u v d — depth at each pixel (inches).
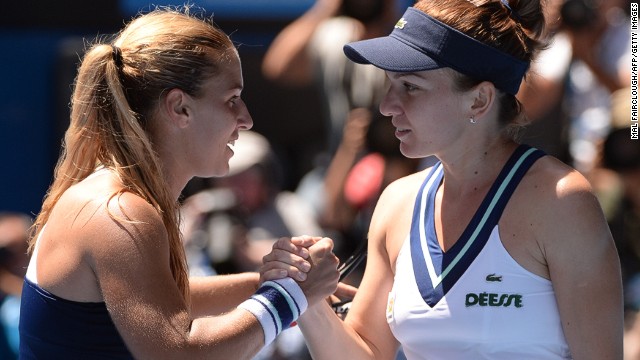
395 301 404.8
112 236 363.6
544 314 382.0
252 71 812.6
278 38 792.9
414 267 400.5
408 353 406.3
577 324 377.4
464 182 397.7
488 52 383.2
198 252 709.3
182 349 359.3
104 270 362.3
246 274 466.0
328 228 729.6
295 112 821.9
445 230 397.4
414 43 389.1
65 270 369.4
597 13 827.4
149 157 383.2
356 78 747.4
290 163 828.6
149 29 394.9
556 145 774.5
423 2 398.9
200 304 456.4
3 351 717.3
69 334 370.9
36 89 784.3
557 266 376.8
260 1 797.2
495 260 382.3
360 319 435.8
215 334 366.6
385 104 399.2
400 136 401.7
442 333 390.0
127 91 387.9
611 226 715.4
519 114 397.1
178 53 386.9
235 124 401.7
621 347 380.2
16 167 784.9
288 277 396.8
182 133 392.5
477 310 382.9
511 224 382.0
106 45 393.4
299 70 790.5
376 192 708.0
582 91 822.5
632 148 722.8
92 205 370.0
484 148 393.4
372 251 436.1
